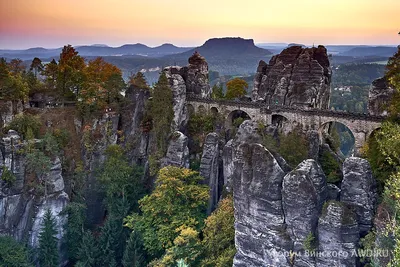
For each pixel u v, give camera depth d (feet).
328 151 246.06
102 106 312.09
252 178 176.86
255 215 176.96
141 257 224.33
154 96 297.74
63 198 268.82
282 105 280.31
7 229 254.06
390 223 138.31
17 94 294.46
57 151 274.98
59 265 259.80
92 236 243.81
